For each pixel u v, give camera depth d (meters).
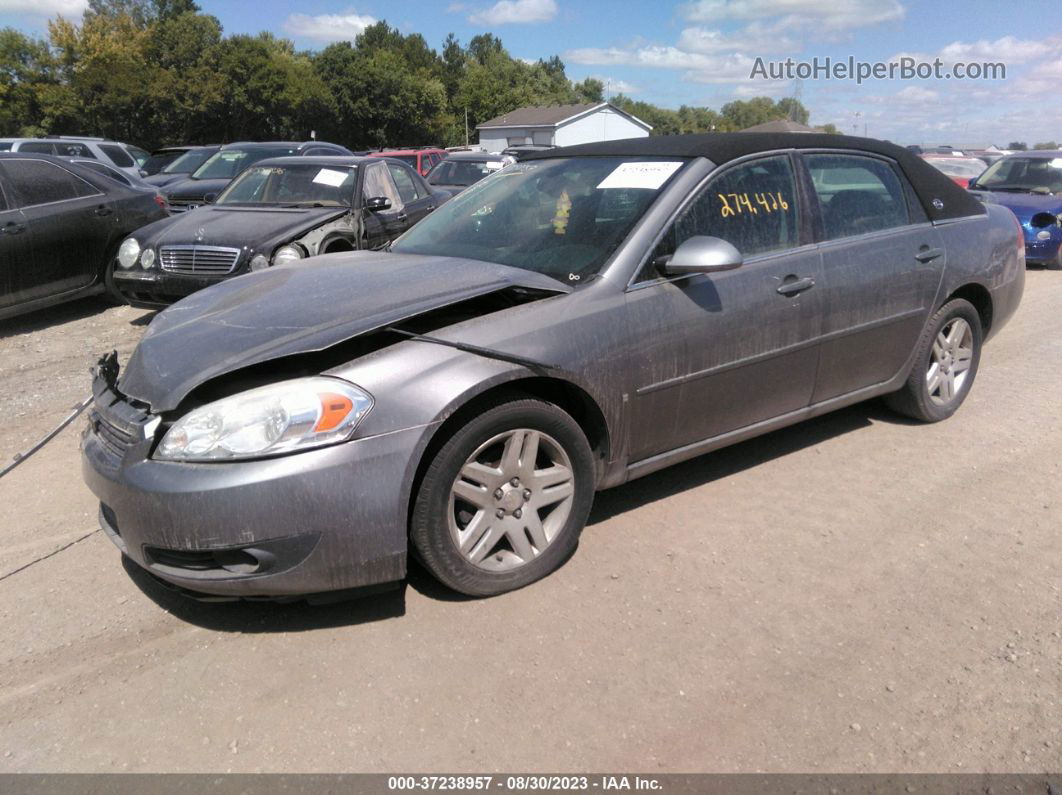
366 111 70.31
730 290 3.54
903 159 4.49
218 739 2.42
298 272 3.64
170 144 57.59
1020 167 12.30
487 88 95.88
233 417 2.62
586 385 3.10
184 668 2.74
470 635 2.87
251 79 59.09
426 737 2.41
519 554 3.11
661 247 3.39
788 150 3.94
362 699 2.57
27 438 4.99
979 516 3.70
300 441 2.61
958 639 2.83
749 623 2.92
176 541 2.62
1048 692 2.56
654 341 3.29
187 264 7.19
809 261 3.84
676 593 3.11
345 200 8.24
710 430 3.66
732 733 2.41
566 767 2.29
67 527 3.78
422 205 9.59
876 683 2.61
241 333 2.91
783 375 3.82
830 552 3.40
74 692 2.64
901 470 4.19
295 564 2.65
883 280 4.13
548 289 3.17
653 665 2.71
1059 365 6.11
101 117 53.75
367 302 3.03
